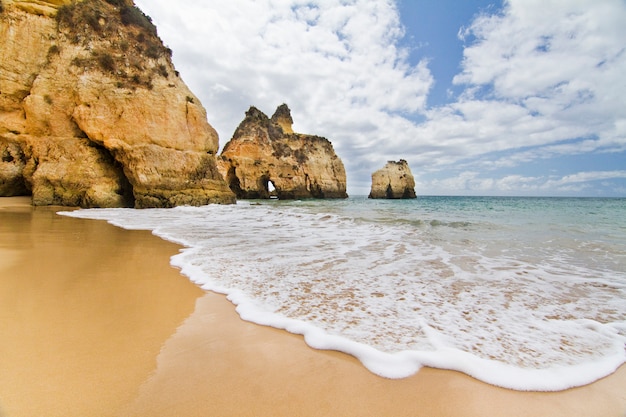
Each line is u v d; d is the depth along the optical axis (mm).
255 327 2766
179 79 21719
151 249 6070
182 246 6527
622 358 2393
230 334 2619
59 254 5328
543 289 3982
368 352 2359
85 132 17359
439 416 1767
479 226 11055
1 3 17312
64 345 2326
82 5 19078
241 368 2135
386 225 11070
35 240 6613
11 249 5617
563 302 3543
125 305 3162
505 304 3434
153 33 21719
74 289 3568
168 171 18781
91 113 16969
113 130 17344
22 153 18219
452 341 2578
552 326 2920
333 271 4652
